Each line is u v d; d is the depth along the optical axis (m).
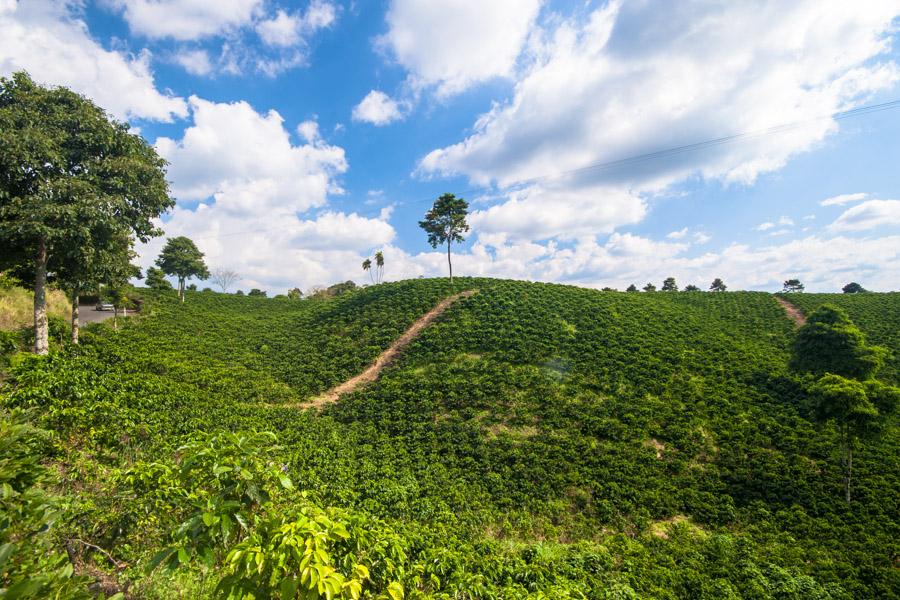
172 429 13.64
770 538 15.63
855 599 12.11
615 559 13.53
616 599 10.12
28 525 2.90
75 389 11.45
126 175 18.41
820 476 19.31
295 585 2.65
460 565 8.55
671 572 12.51
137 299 47.66
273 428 19.30
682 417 24.14
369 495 14.72
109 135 18.20
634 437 22.67
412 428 23.55
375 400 26.67
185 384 22.94
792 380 27.17
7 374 12.16
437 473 18.84
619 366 29.62
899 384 26.89
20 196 15.91
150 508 5.32
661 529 16.61
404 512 13.90
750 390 27.00
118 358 23.50
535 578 9.55
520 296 42.41
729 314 45.41
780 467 20.02
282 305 61.09
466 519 14.72
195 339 34.91
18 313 23.55
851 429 18.67
